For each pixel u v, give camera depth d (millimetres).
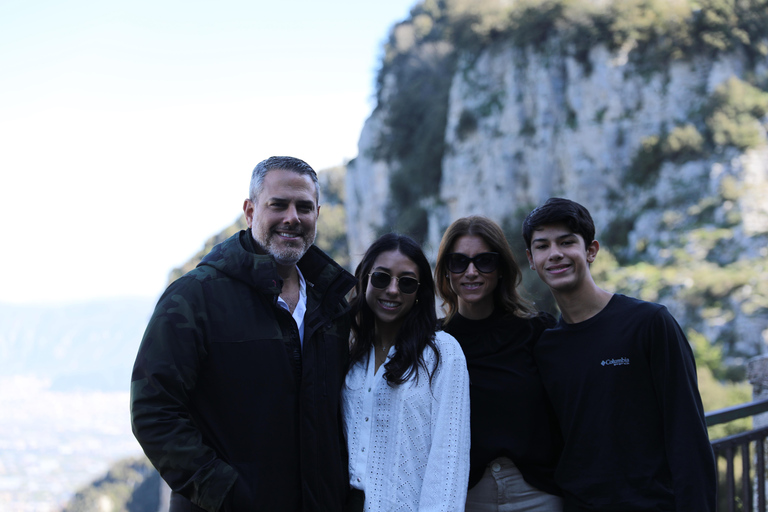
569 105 36312
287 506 2199
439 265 2926
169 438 2047
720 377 19125
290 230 2412
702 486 2207
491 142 38688
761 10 35750
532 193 36469
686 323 22953
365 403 2475
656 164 32719
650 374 2406
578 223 2564
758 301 21594
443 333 2568
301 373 2328
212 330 2209
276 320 2334
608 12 36188
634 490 2328
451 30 48062
